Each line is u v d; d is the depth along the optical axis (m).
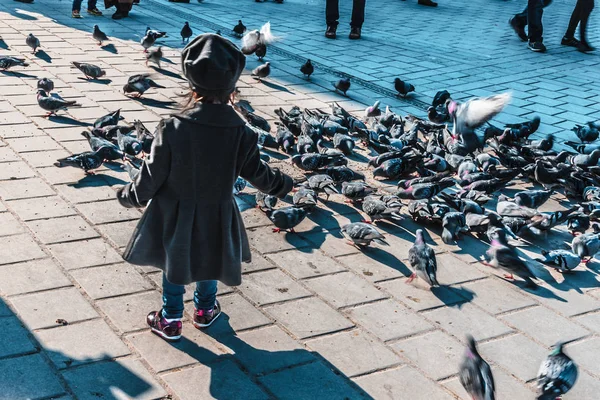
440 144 11.12
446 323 6.26
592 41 20.14
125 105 11.49
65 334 5.47
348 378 5.35
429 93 14.03
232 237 5.07
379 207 8.07
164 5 20.53
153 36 14.87
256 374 5.28
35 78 12.35
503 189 9.89
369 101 13.30
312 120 11.16
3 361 5.08
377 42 18.22
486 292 6.90
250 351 5.54
